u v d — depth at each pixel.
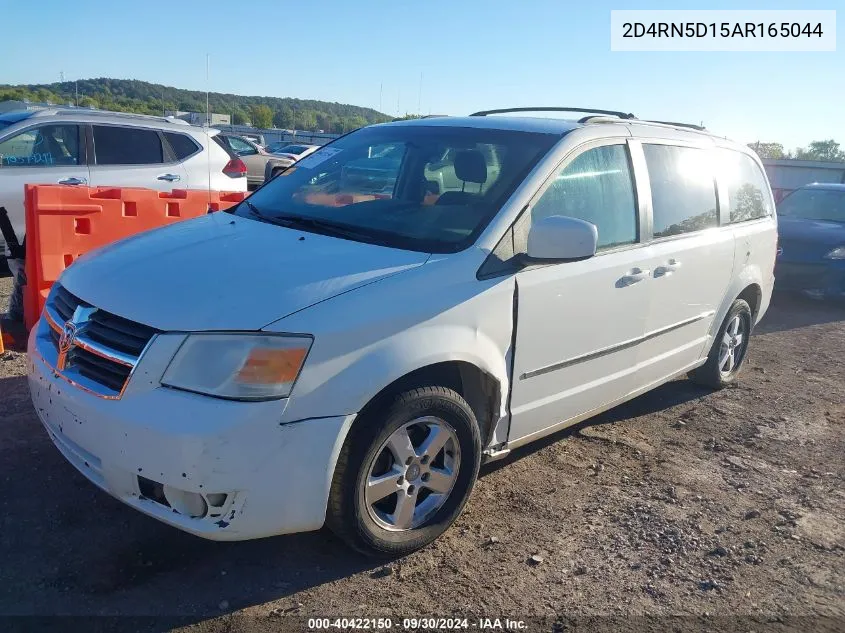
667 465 4.45
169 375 2.71
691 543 3.57
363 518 3.03
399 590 3.05
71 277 3.39
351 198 3.93
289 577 3.09
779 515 3.92
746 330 5.96
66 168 8.10
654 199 4.40
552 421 3.91
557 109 4.79
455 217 3.52
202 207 6.83
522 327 3.49
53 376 3.04
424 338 3.05
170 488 2.69
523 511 3.76
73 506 3.46
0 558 3.05
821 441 5.02
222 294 2.86
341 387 2.80
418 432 3.24
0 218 5.80
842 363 7.07
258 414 2.65
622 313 4.11
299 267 3.07
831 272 9.27
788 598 3.19
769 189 6.08
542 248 3.32
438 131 4.19
